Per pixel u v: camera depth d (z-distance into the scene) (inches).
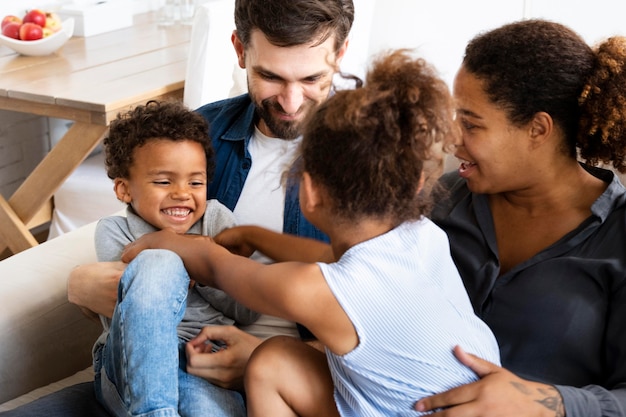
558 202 61.0
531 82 57.7
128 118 66.6
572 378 59.0
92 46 128.6
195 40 104.7
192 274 58.4
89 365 75.0
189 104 106.6
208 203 68.2
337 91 52.3
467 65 60.2
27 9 134.8
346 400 53.3
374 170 49.4
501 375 51.7
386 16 142.5
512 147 59.2
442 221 65.9
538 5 130.6
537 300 59.6
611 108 57.2
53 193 112.0
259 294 51.7
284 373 55.4
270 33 62.6
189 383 59.9
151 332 55.6
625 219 58.7
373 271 49.8
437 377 51.3
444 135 51.0
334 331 49.9
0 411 65.7
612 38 59.1
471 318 54.7
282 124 66.4
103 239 66.8
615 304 57.7
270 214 68.4
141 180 65.3
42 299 70.9
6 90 106.4
